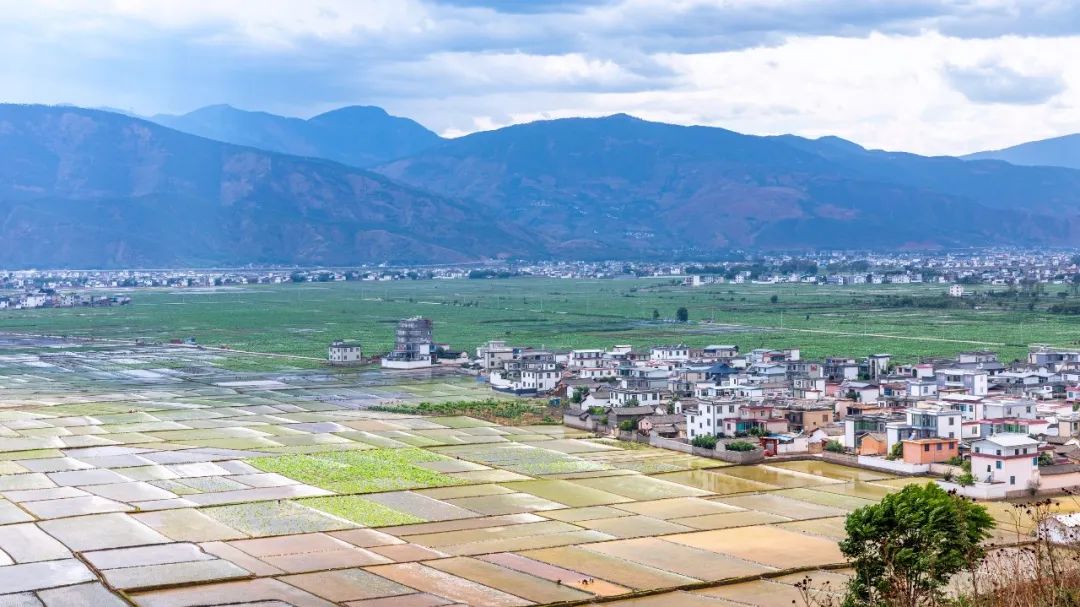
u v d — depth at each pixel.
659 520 140.38
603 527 136.88
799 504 148.75
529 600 108.25
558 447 195.75
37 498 152.62
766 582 113.75
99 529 135.88
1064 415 199.50
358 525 138.25
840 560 120.62
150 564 120.75
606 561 121.44
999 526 130.75
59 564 120.94
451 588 112.12
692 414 198.12
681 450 191.62
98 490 158.12
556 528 136.62
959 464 165.62
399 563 121.00
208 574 116.94
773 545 127.25
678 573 116.75
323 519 141.25
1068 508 143.25
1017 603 78.44
